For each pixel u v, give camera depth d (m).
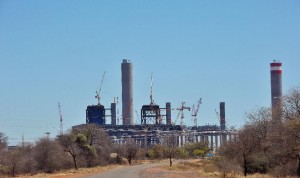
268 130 82.56
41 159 113.19
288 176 63.81
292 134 64.94
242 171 76.94
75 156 123.25
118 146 159.38
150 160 169.38
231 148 105.69
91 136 143.12
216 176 72.44
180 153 193.00
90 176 75.94
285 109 75.25
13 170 101.69
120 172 87.19
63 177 78.38
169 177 72.50
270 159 73.62
